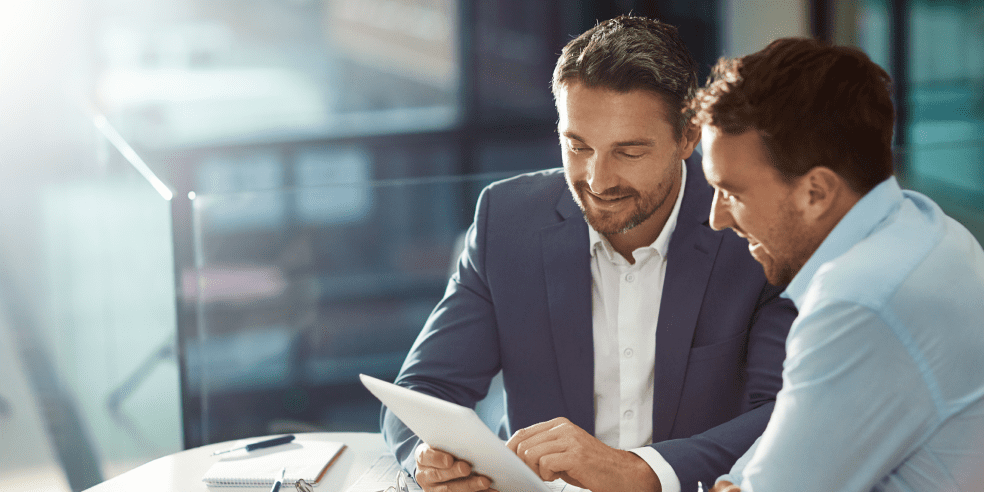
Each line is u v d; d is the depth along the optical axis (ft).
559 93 4.11
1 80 13.16
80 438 9.81
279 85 16.61
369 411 10.27
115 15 15.35
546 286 4.65
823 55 2.93
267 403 10.30
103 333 9.48
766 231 3.09
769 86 2.91
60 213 11.25
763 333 4.46
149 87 15.94
